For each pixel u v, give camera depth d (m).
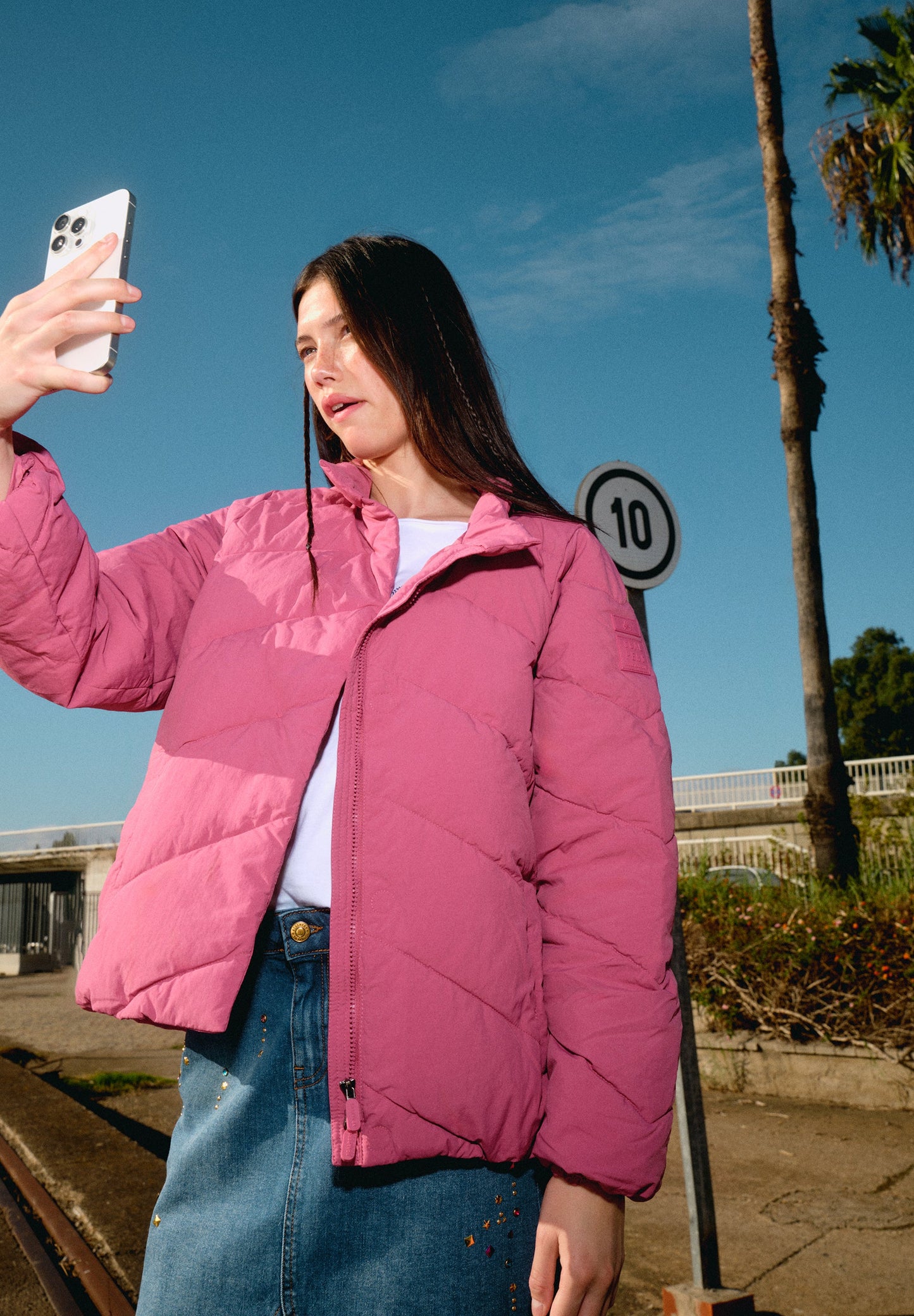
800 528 8.92
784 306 9.20
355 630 1.11
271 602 1.16
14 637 1.06
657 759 1.17
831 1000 5.61
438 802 1.03
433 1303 0.93
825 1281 3.19
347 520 1.29
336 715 1.11
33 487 1.02
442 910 0.99
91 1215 3.90
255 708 1.08
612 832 1.12
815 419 9.10
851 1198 3.96
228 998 0.94
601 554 1.32
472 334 1.42
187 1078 1.06
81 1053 9.07
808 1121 5.15
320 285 1.35
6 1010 13.54
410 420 1.30
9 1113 5.77
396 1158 0.92
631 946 1.07
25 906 28.91
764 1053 5.82
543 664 1.22
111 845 24.36
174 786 1.06
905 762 15.95
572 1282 0.96
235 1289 0.92
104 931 1.05
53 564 1.03
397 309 1.32
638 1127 1.00
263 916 0.99
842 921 5.74
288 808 1.02
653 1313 3.04
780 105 9.58
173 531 1.32
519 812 1.08
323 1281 0.92
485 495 1.28
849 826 8.33
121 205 1.01
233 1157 0.97
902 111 11.11
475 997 0.99
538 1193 1.06
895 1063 5.32
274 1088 0.98
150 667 1.18
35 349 0.90
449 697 1.09
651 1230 3.74
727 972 6.01
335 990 0.96
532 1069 1.02
